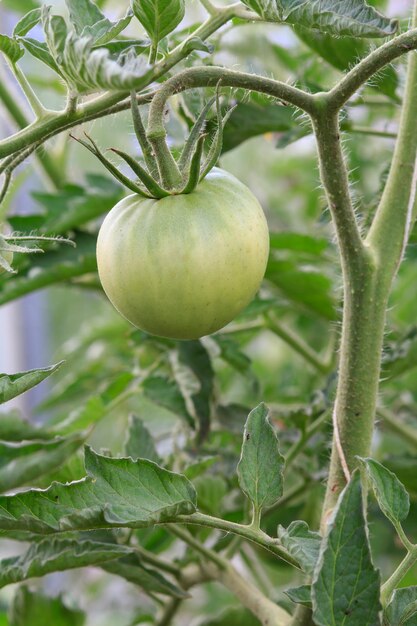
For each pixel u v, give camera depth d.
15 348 1.60
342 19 0.60
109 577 1.33
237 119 0.80
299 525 0.63
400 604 0.62
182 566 0.82
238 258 0.64
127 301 0.65
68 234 0.90
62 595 0.85
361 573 0.59
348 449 0.67
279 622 0.72
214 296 0.64
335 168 0.65
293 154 1.33
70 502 0.63
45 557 0.71
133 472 0.63
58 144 0.99
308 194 1.29
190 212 0.64
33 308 1.77
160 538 0.87
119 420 1.15
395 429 0.91
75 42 0.58
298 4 0.61
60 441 0.78
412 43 0.61
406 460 0.85
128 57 0.59
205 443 0.86
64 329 2.04
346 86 0.63
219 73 0.63
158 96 0.63
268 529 0.90
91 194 0.86
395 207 0.67
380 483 0.63
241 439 0.87
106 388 0.88
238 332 0.95
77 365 1.28
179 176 0.65
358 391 0.67
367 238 0.67
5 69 0.99
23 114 0.97
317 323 1.21
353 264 0.66
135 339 0.87
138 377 0.88
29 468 0.77
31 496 0.63
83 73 0.58
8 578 0.71
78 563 0.71
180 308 0.64
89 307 2.03
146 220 0.64
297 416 0.79
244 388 1.18
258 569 0.93
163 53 0.66
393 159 0.68
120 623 1.27
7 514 0.62
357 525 0.59
